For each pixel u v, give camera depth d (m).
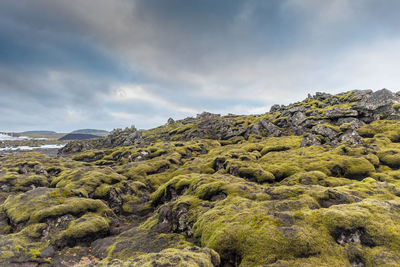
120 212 54.09
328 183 44.47
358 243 18.59
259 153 86.00
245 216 24.55
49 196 44.00
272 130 139.12
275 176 55.22
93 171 66.75
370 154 58.34
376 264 16.50
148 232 34.34
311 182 45.62
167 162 95.25
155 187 72.19
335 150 67.00
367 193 31.22
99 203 45.84
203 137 170.12
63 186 56.31
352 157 57.56
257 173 52.75
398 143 65.25
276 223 21.38
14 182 61.97
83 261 29.00
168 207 37.25
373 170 51.66
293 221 21.34
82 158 134.50
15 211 38.34
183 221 32.72
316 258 17.36
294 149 84.81
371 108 91.94
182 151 117.19
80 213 40.75
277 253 18.23
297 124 124.94
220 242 21.39
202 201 36.12
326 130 89.50
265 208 25.92
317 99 172.38
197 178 46.84
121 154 127.31
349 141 69.81
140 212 53.66
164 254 16.59
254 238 20.33
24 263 26.55
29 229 33.28
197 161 89.88
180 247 26.44
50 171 80.62
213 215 27.45
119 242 32.00
